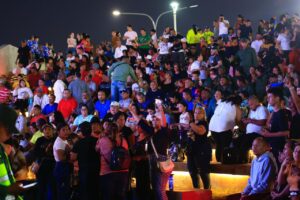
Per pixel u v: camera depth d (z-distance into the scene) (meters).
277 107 10.82
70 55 25.03
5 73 26.45
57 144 11.79
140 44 24.66
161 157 10.81
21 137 14.27
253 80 15.87
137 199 11.37
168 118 13.46
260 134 11.16
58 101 18.58
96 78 20.30
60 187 11.80
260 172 9.88
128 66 17.91
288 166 9.13
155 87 15.89
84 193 11.30
